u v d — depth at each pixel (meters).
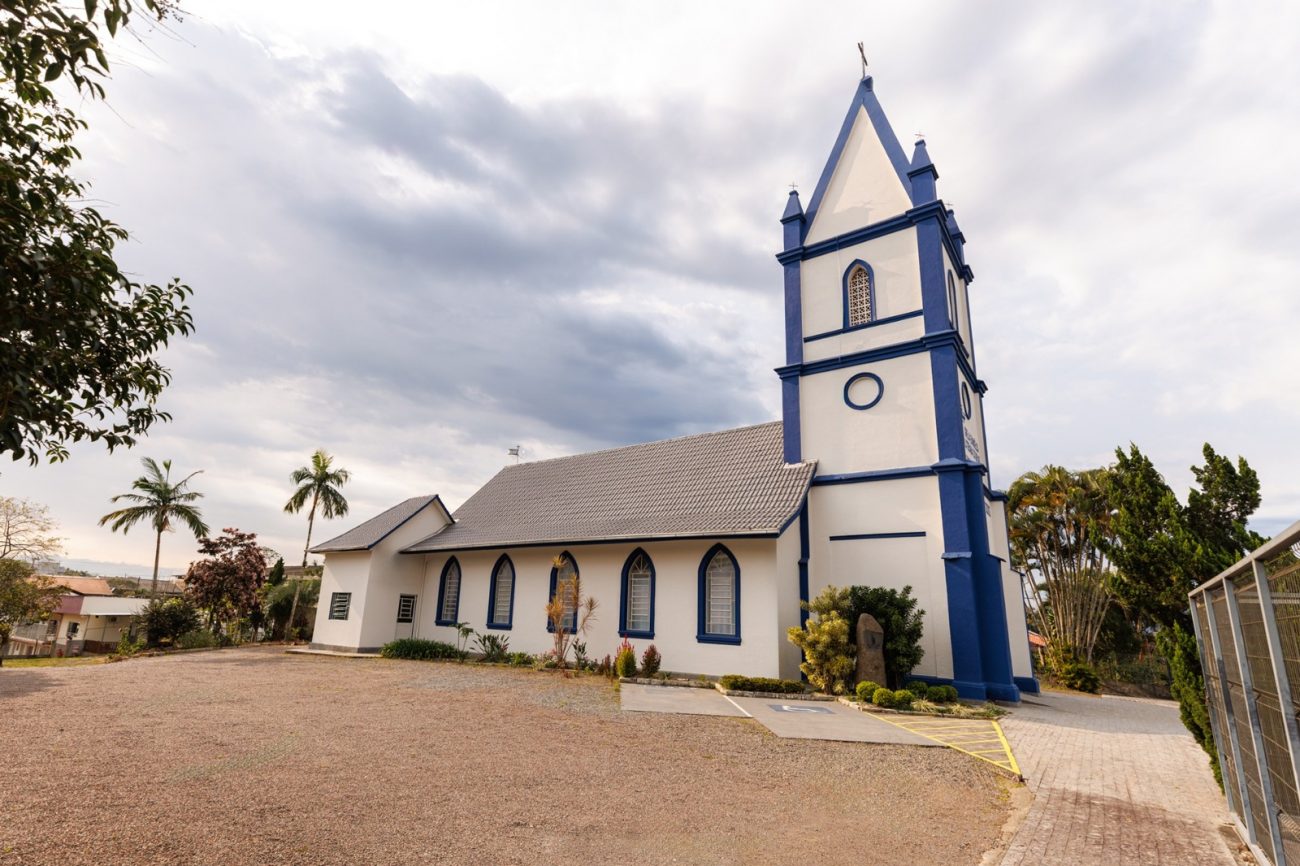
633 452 27.70
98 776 7.31
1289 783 5.02
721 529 18.44
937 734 12.03
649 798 7.69
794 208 23.16
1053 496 31.41
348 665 20.45
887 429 19.66
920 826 7.16
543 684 16.69
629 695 15.26
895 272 20.66
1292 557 4.29
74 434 4.82
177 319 5.21
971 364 23.03
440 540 26.66
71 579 53.56
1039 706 17.05
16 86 4.11
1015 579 21.72
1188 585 12.30
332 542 27.70
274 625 33.84
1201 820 7.49
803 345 22.05
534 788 7.78
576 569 22.06
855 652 16.17
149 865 5.04
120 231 4.79
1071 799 8.33
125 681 15.42
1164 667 26.98
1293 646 4.45
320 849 5.60
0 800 6.33
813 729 12.01
